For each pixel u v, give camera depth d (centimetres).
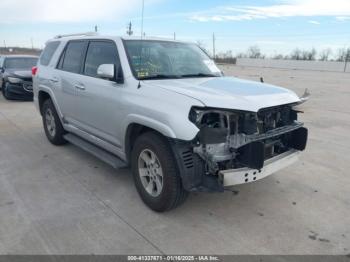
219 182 314
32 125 777
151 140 347
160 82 376
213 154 318
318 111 1047
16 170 487
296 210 381
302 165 532
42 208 373
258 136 326
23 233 323
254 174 328
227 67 5241
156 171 359
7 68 1204
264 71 4131
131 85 382
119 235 323
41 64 628
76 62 512
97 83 439
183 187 336
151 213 366
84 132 503
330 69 5197
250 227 343
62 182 446
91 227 336
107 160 431
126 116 379
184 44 494
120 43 421
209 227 341
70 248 301
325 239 325
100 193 414
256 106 321
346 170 514
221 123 318
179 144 316
